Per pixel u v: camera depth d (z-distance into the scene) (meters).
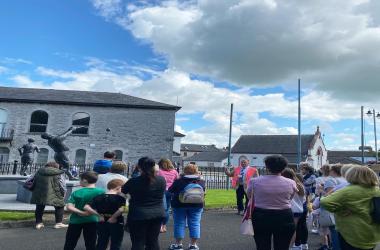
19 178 13.68
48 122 31.73
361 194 3.66
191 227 6.50
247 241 7.64
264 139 66.50
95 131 32.06
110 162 6.84
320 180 7.39
